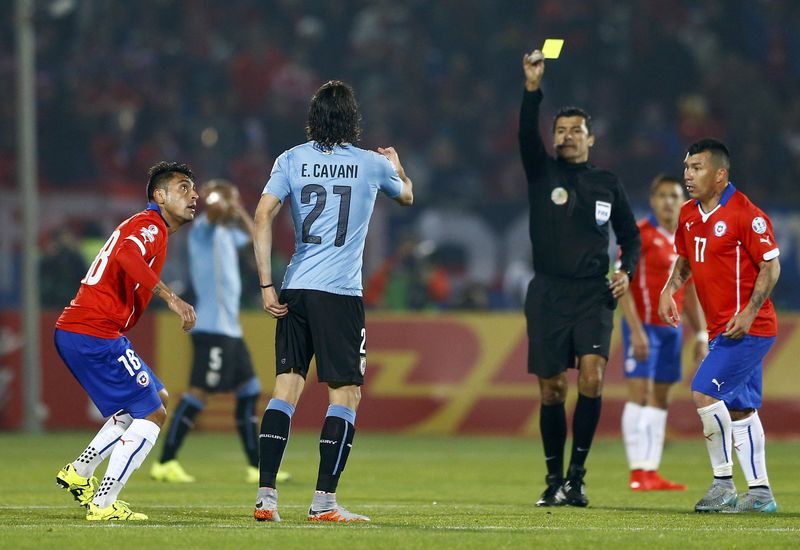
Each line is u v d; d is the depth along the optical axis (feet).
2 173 260.83
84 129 264.11
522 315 193.47
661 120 284.00
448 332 193.98
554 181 95.66
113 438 84.43
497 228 228.22
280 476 121.39
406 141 285.23
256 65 288.30
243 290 207.51
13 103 272.92
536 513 86.53
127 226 79.92
